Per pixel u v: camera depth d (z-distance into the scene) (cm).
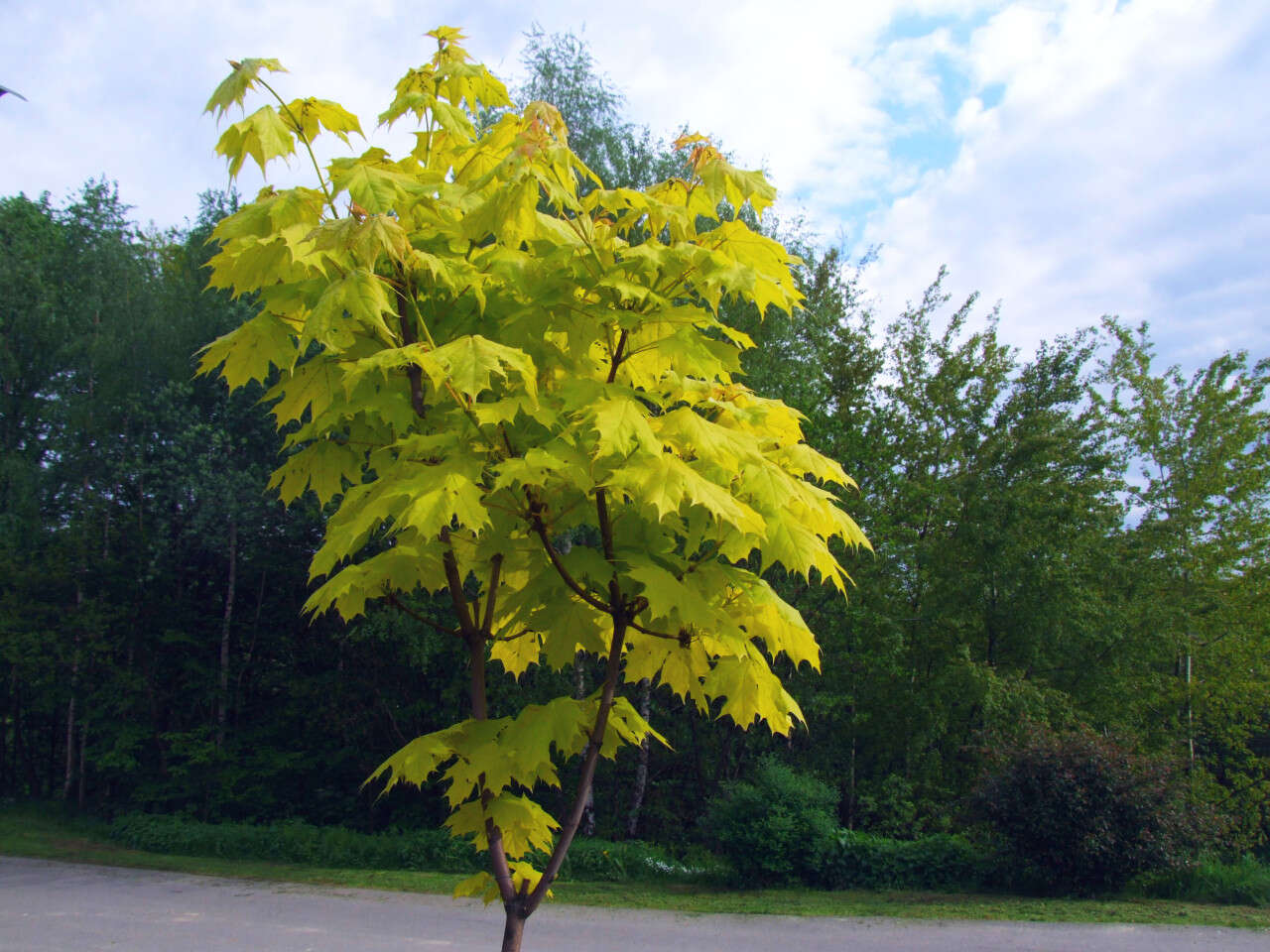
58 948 866
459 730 274
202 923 977
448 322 289
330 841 1463
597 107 1659
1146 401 2009
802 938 947
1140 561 1806
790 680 1619
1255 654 1745
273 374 1680
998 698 1470
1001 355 1784
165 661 1908
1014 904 1132
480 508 236
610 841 1569
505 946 269
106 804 1831
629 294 260
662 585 258
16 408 2009
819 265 1764
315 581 1844
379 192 263
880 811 1572
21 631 1806
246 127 258
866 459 1695
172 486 1684
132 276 1917
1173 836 1201
